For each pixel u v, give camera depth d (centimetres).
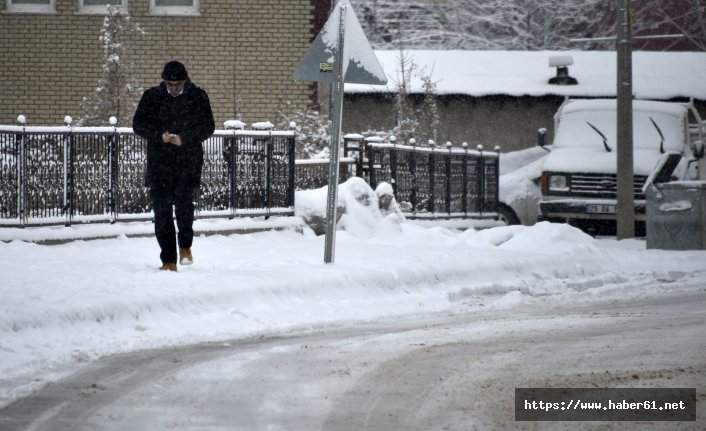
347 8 3662
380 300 3288
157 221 3275
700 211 5234
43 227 4106
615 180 7031
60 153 4172
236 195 4894
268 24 7100
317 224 5156
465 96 9281
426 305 3300
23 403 1823
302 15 7119
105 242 4206
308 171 5475
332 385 1983
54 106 7044
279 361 2219
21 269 3125
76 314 2500
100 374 2075
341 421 1719
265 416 1745
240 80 7119
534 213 7744
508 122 9294
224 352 2342
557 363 2231
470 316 3091
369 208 5456
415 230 5309
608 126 7450
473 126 9294
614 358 2295
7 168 3984
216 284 2956
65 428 1659
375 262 3781
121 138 4400
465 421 1733
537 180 7825
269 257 3941
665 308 3322
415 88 9075
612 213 6956
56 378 2033
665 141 7281
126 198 4422
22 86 7031
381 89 9025
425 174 6769
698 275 4344
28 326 2391
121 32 6844
